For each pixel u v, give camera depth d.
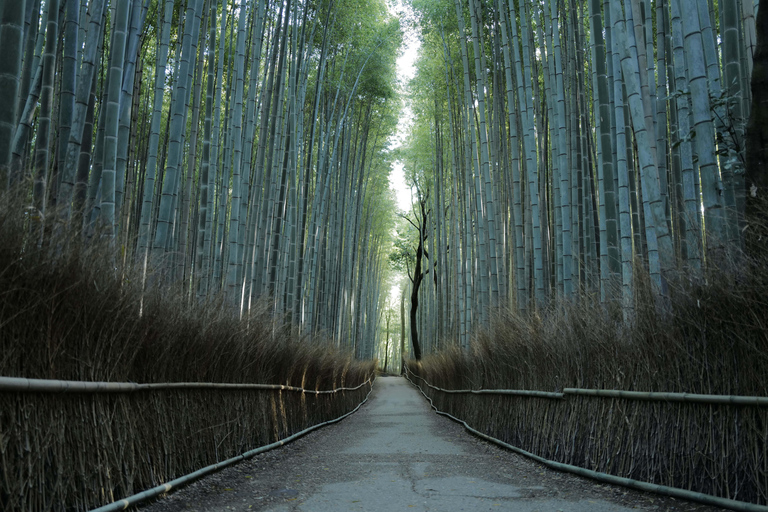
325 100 12.58
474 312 12.30
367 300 25.59
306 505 3.43
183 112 5.32
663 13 5.69
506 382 6.70
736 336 3.05
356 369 14.27
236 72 7.19
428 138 17.77
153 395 3.54
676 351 3.46
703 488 3.21
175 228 8.72
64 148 3.73
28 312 2.36
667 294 3.68
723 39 4.37
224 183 8.30
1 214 2.26
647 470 3.66
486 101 11.54
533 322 6.01
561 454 4.88
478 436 7.44
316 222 12.21
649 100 4.57
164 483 3.51
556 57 6.97
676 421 3.44
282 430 6.74
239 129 7.18
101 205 3.96
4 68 2.89
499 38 10.36
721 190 3.90
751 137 3.45
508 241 10.38
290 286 10.27
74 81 3.76
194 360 4.18
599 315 4.50
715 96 4.12
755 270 2.95
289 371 7.12
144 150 9.62
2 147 2.84
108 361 2.98
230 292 6.57
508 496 3.69
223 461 4.61
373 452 6.00
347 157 15.09
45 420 2.42
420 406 14.80
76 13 3.74
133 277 3.27
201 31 7.52
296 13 9.54
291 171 9.95
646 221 4.50
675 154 5.82
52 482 2.45
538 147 8.69
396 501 3.55
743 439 2.97
